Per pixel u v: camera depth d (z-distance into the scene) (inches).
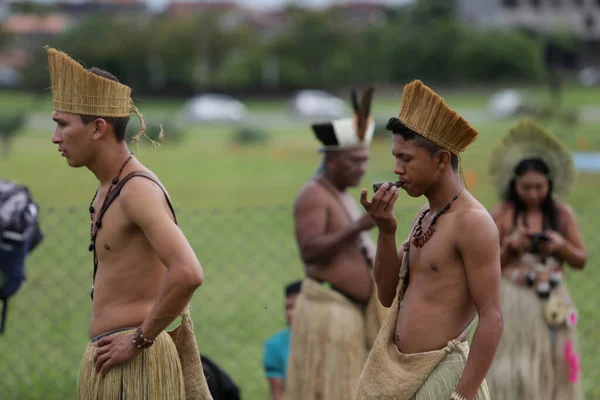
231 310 569.0
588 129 2197.3
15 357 467.2
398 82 4601.4
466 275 227.5
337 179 370.3
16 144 2026.3
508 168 374.6
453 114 222.8
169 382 236.8
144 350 234.5
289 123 3164.4
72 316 538.9
